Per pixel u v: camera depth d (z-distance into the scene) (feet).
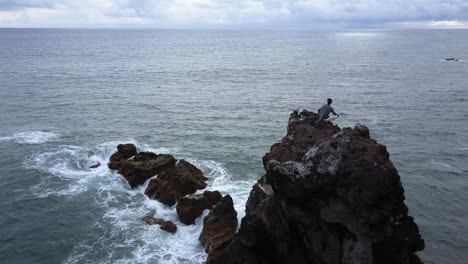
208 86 266.36
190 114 185.37
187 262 76.23
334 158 54.80
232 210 83.25
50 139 142.31
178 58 465.47
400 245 53.83
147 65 386.32
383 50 572.92
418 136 153.48
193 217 87.30
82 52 522.06
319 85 266.57
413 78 292.81
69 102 204.13
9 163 119.75
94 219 91.04
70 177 110.83
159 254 78.79
